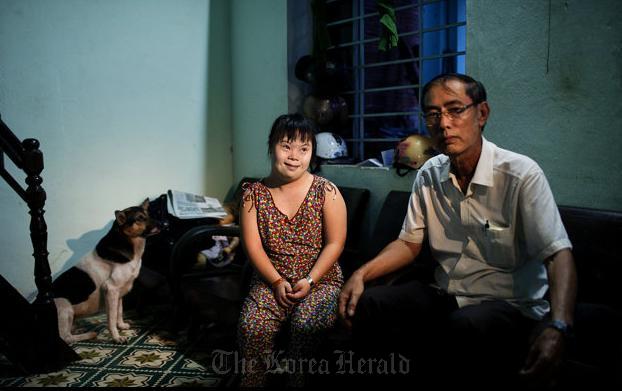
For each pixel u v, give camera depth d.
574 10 2.22
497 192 1.76
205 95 4.05
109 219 3.57
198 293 2.64
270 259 2.16
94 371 2.52
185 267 3.04
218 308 2.53
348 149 3.90
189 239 2.73
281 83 3.79
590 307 1.65
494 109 2.56
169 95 3.81
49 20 3.18
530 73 2.40
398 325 1.77
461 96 1.67
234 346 2.70
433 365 1.74
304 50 3.80
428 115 1.74
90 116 3.41
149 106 3.70
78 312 2.90
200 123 4.04
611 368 1.45
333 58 3.86
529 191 1.67
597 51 2.17
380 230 2.73
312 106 3.60
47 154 3.25
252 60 4.01
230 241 3.25
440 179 1.92
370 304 1.77
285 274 2.13
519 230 1.76
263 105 3.96
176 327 2.99
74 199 3.39
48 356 2.50
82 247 3.46
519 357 1.55
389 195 2.81
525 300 1.75
